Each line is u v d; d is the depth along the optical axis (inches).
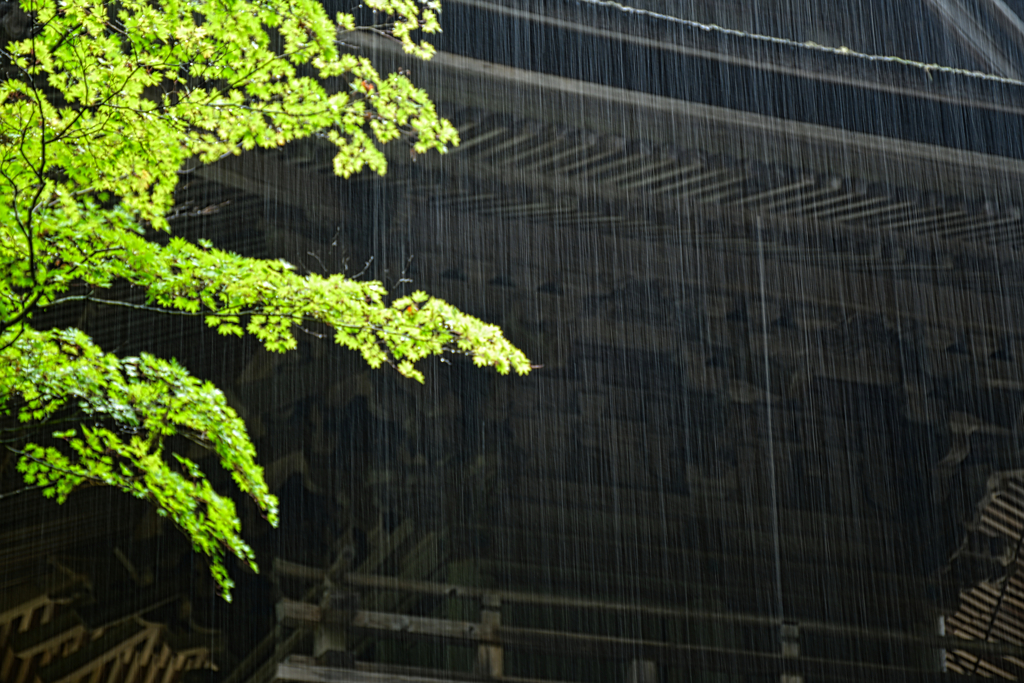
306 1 255.4
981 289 637.3
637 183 556.1
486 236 556.7
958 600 653.9
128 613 473.1
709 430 613.0
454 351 268.7
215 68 253.3
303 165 506.6
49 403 250.5
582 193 552.7
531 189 546.0
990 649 633.0
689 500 605.6
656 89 516.1
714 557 605.3
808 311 624.7
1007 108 574.9
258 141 263.9
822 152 549.3
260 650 484.7
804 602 619.8
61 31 242.4
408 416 553.9
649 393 602.9
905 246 618.8
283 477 512.4
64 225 238.5
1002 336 649.6
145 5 248.7
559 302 579.2
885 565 636.7
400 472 548.4
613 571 586.6
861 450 638.5
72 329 245.6
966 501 655.8
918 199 586.6
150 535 481.1
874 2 885.2
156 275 246.4
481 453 568.4
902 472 644.7
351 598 494.9
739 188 565.9
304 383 525.7
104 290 446.3
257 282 250.2
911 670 618.8
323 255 515.2
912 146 558.6
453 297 557.3
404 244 539.8
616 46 510.3
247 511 507.2
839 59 544.7
